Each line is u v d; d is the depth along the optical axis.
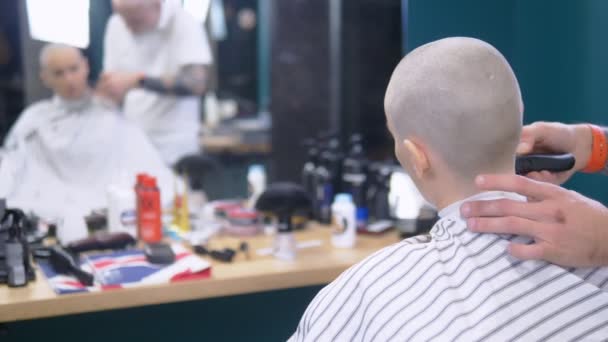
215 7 4.69
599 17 1.83
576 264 0.77
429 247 0.81
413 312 0.75
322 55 3.01
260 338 1.89
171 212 2.11
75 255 1.57
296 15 3.00
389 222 2.00
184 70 2.60
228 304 1.84
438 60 0.79
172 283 1.40
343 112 2.98
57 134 2.07
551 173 0.99
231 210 1.99
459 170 0.81
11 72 3.39
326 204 2.04
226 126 4.13
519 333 0.71
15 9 3.34
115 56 2.65
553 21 1.98
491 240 0.78
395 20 2.94
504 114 0.78
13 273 1.37
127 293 1.36
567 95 1.95
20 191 1.95
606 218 0.78
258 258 1.62
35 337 1.67
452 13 2.10
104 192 2.07
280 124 3.10
